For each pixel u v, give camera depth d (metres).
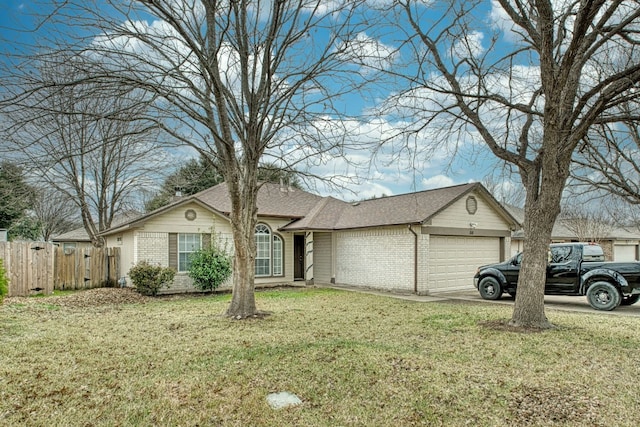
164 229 15.28
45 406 4.34
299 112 9.12
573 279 11.61
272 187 20.81
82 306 11.69
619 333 7.70
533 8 7.95
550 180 7.96
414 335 7.58
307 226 17.88
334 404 4.44
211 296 14.43
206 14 8.55
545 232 8.22
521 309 8.34
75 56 7.14
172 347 6.71
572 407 4.34
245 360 5.95
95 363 5.84
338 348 6.56
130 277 14.06
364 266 17.16
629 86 6.93
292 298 13.34
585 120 7.30
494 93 8.95
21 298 13.05
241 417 4.12
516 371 5.47
